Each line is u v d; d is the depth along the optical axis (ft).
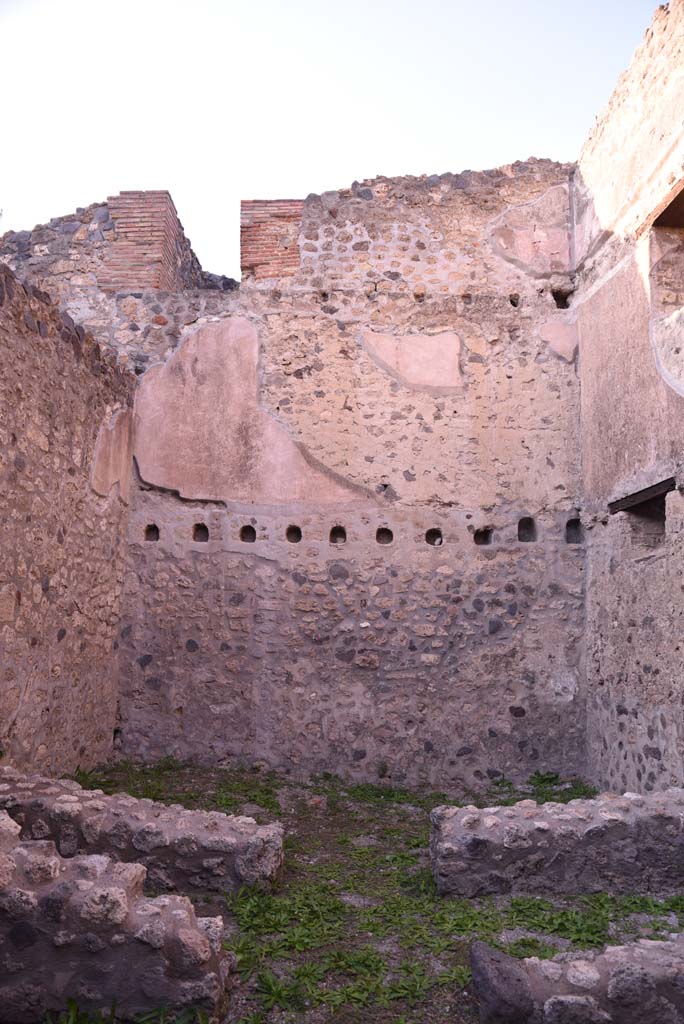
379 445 25.46
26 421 18.61
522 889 14.33
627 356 21.85
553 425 25.58
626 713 21.34
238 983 10.82
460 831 14.76
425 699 24.26
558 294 26.45
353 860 16.76
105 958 9.82
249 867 13.87
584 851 14.44
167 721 24.21
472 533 25.07
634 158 21.98
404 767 23.94
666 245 20.79
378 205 26.78
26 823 13.96
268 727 24.11
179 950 9.82
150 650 24.52
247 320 26.13
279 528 25.04
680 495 18.44
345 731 24.09
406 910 13.66
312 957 11.76
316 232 26.61
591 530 24.35
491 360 25.99
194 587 24.79
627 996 9.29
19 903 9.87
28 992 9.74
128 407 25.21
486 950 10.28
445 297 26.32
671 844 14.46
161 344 26.08
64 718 20.71
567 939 12.44
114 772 22.30
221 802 20.39
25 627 18.54
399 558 24.90
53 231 27.25
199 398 25.75
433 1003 10.50
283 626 24.54
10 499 17.84
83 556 21.90
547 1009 9.30
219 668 24.40
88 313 26.48
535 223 26.68
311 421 25.54
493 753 24.07
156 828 13.96
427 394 25.76
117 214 26.96
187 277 30.99
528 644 24.53
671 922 13.11
